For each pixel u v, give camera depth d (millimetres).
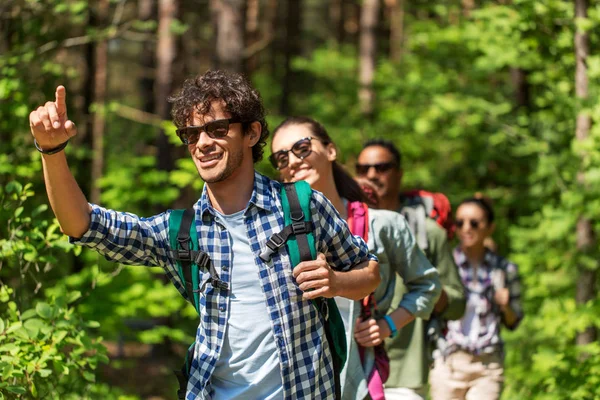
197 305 2576
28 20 6195
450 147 11844
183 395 2654
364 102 14070
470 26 8922
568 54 7496
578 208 6496
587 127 6684
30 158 5891
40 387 3848
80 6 6195
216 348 2539
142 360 10773
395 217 3666
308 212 2547
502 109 10336
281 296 2502
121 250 2541
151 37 7824
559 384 5391
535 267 8641
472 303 5801
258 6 19000
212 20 16797
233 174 2535
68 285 6344
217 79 2508
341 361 2697
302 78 22172
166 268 2635
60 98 2314
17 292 4680
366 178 4668
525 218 9359
